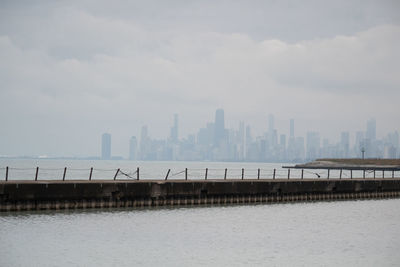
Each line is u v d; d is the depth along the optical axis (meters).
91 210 58.78
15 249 39.94
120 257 38.47
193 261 37.94
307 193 78.06
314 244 44.88
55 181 58.41
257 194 72.38
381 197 88.31
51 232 46.59
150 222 53.72
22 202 54.72
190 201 65.94
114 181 61.50
